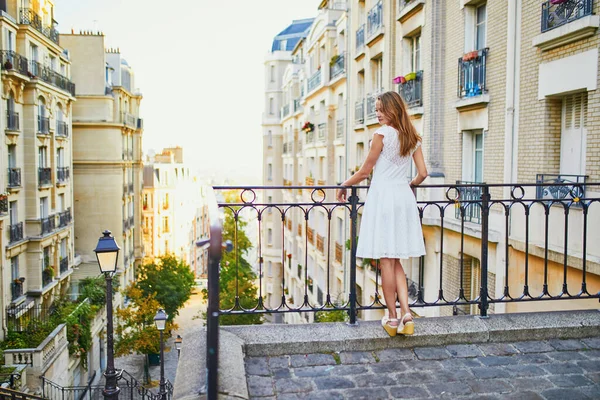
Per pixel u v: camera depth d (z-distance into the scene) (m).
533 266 9.98
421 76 14.95
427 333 4.72
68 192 28.06
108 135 33.94
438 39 14.10
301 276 33.84
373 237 4.49
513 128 10.88
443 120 14.15
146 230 62.09
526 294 5.26
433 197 14.19
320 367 4.30
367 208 4.55
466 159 13.12
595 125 8.56
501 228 11.16
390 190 4.46
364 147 21.14
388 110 4.46
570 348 4.70
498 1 11.48
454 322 4.92
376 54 19.20
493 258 11.51
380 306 4.92
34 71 23.08
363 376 4.14
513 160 10.88
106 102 33.62
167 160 66.69
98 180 34.09
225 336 4.48
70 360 20.73
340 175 26.12
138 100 40.88
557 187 9.22
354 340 4.59
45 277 23.73
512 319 5.00
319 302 27.84
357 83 22.44
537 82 10.09
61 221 26.30
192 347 4.34
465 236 12.43
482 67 11.99
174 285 33.16
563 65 9.27
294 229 37.59
